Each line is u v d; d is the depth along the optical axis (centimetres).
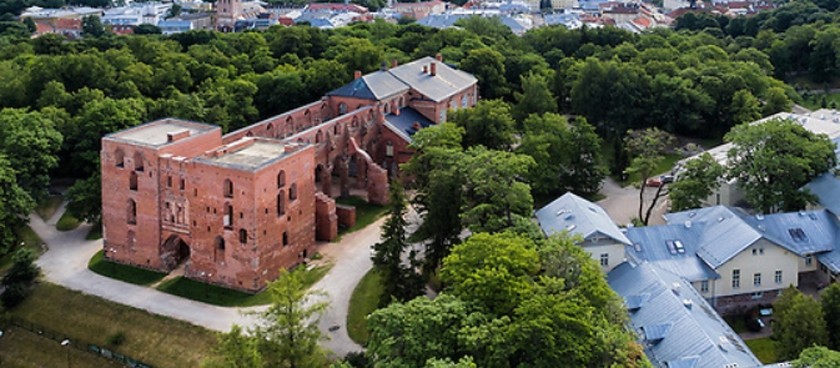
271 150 14675
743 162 15150
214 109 19725
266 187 13638
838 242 13238
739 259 12406
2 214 15188
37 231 16862
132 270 14862
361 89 19075
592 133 18288
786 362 9612
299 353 10388
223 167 13512
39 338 13500
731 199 15862
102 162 14912
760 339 11938
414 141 16325
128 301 13788
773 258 12519
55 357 13112
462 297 9881
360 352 11856
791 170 14662
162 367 12450
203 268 14238
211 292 13912
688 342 9950
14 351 13400
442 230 13362
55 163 17412
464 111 18512
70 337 13362
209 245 14062
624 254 12531
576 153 17962
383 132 18888
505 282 9762
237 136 16625
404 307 9638
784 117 19962
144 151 14362
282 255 14288
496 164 13162
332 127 17300
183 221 14388
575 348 8788
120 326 13275
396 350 9238
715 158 17212
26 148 16788
